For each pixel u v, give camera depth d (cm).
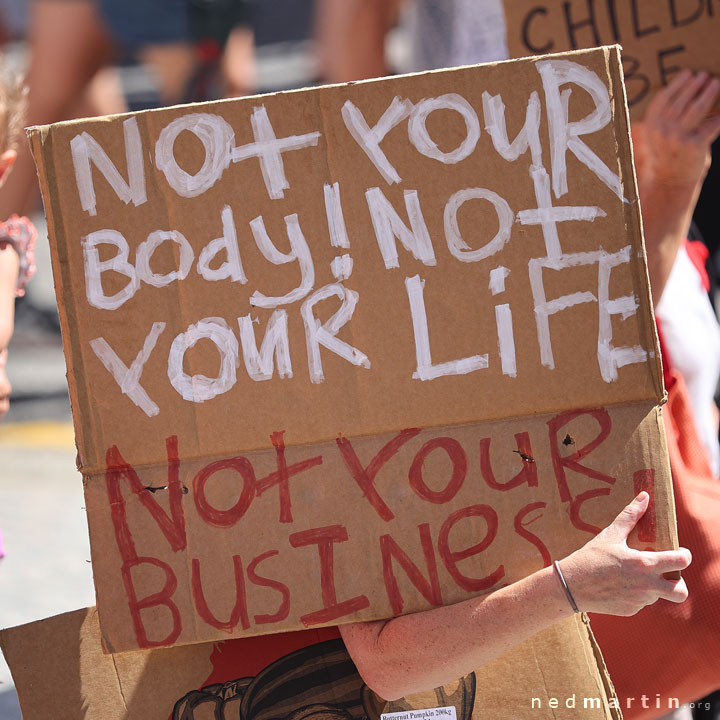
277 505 618
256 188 610
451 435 615
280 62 3388
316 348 614
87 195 615
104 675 677
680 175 820
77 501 1539
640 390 610
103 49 1606
